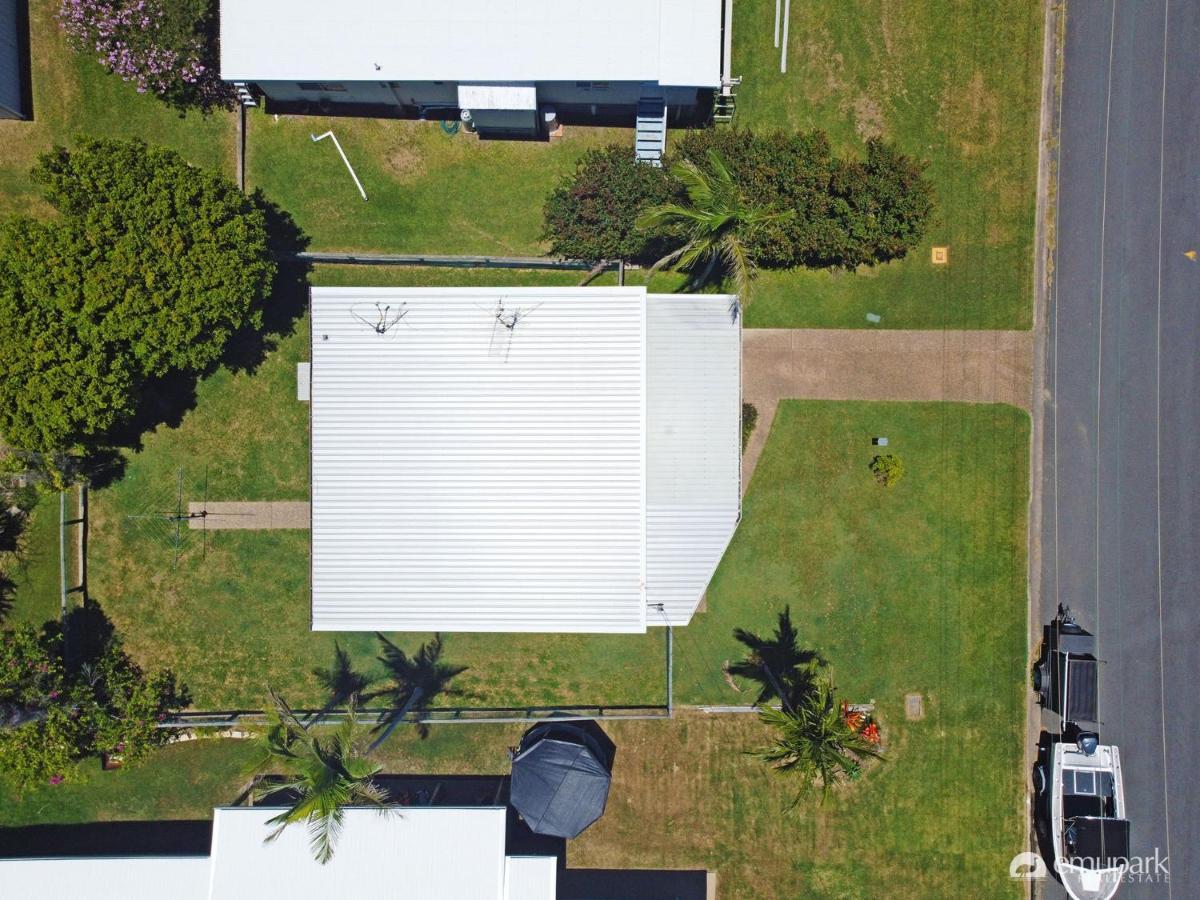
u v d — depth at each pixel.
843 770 22.19
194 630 24.28
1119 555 23.98
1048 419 24.03
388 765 24.36
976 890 24.06
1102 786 23.31
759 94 23.94
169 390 24.06
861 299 23.97
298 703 24.30
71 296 19.66
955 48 23.80
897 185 22.56
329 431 20.97
